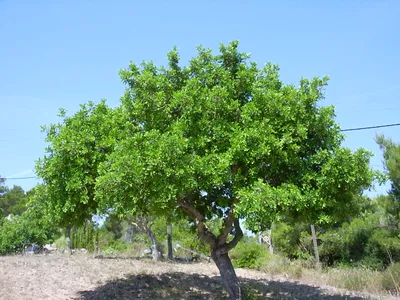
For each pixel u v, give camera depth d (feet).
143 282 42.47
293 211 31.76
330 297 42.39
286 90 29.30
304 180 28.37
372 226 63.10
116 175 24.68
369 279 51.19
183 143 25.40
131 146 26.07
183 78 32.65
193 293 39.27
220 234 33.81
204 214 34.88
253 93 29.58
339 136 30.83
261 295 40.63
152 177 25.00
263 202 24.30
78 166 30.86
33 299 33.45
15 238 77.97
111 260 59.62
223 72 31.22
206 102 27.94
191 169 25.03
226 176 26.40
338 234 68.95
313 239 70.74
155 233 86.79
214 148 27.68
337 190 29.09
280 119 27.76
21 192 201.46
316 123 29.50
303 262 68.80
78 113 33.86
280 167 29.89
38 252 77.92
